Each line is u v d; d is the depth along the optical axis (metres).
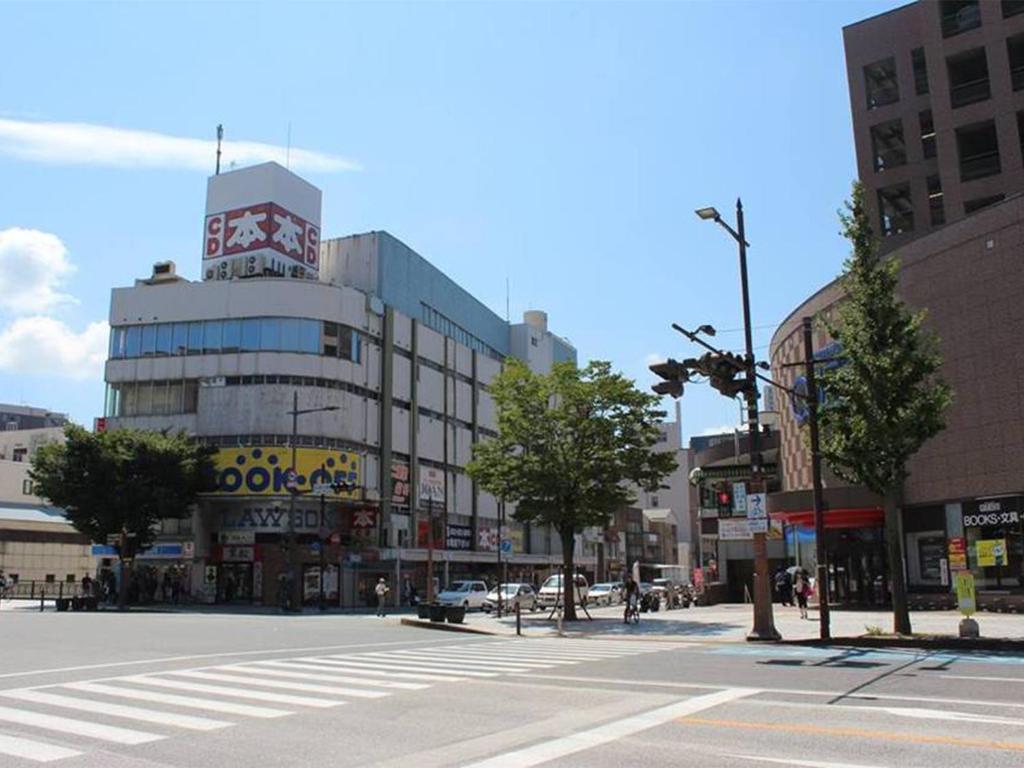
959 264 29.23
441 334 63.84
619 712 10.15
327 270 59.09
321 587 45.19
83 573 64.94
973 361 28.58
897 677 12.94
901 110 42.78
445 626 28.75
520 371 33.91
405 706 10.79
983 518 27.89
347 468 50.16
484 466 33.69
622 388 32.53
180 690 12.24
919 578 30.83
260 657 17.16
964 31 39.78
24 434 78.00
